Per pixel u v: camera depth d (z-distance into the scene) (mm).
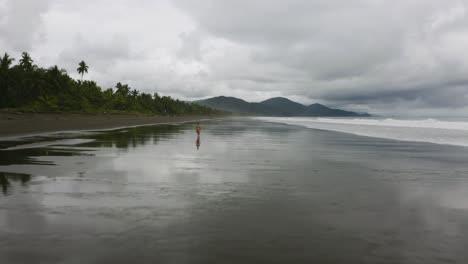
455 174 11719
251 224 6020
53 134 29406
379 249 4965
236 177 10648
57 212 6547
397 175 11414
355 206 7328
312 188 9148
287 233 5582
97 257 4547
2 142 21438
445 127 53031
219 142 24484
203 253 4734
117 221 6047
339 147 21688
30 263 4359
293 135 34688
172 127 49594
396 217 6539
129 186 9047
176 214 6543
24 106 89188
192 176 10695
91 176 10398
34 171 11141
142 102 158000
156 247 4910
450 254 4812
